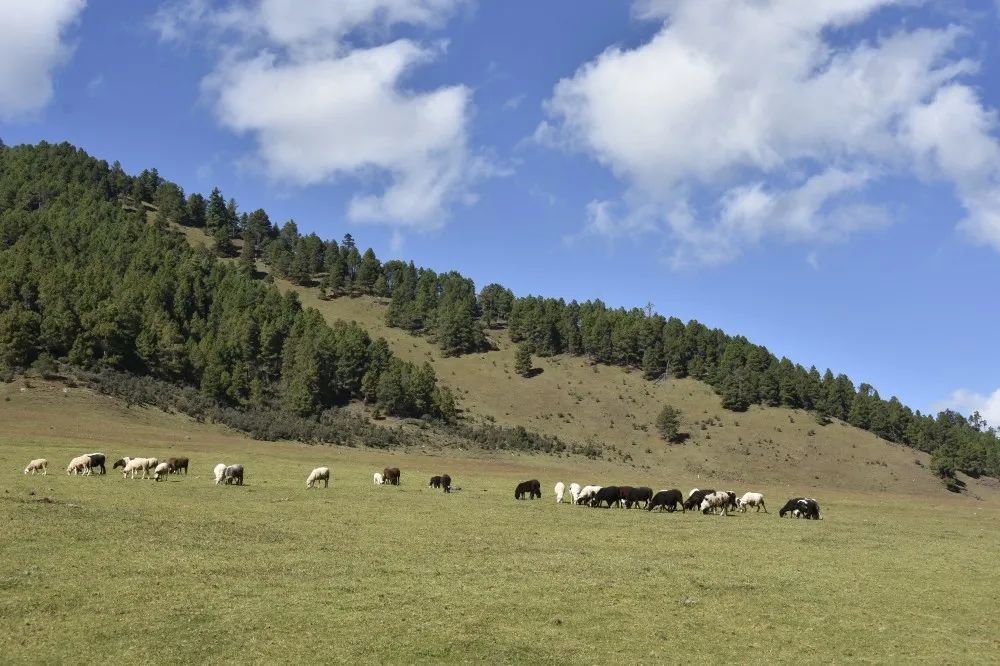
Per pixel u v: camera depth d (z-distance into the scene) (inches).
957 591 1024.2
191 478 1867.6
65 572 826.2
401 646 671.1
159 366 5078.7
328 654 642.8
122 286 5757.9
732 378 7593.5
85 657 610.5
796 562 1175.6
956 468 6811.0
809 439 6929.1
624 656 685.9
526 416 6811.0
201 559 930.7
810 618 841.5
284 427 4603.8
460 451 5206.7
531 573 971.3
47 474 1704.0
